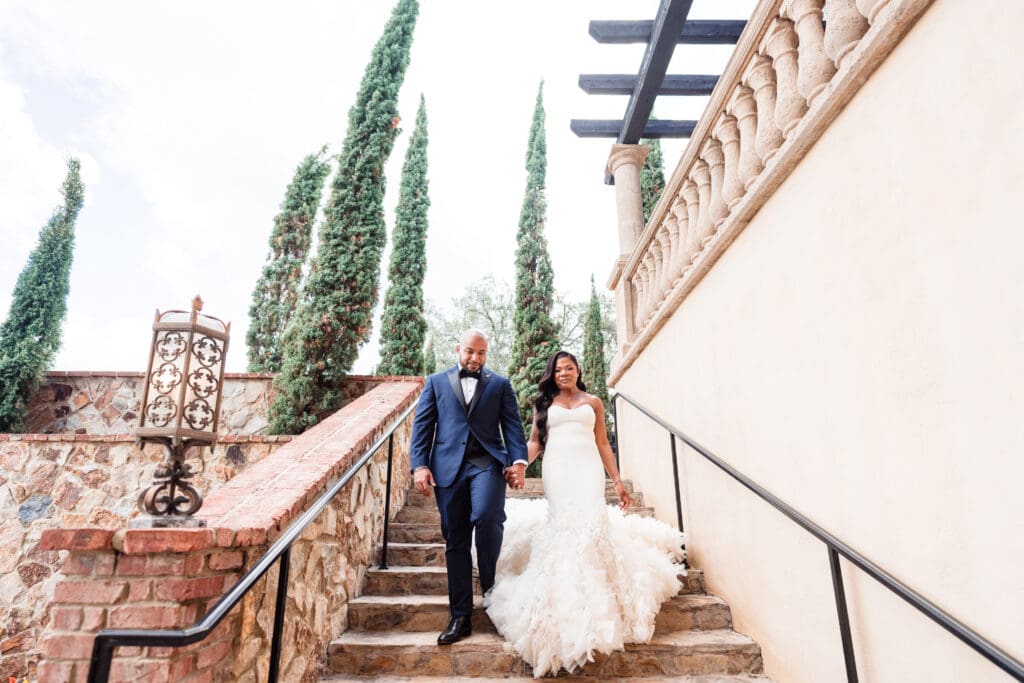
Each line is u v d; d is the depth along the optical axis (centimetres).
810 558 237
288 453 290
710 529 345
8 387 534
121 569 159
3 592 420
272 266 848
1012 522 141
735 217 306
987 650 138
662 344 449
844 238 217
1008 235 144
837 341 221
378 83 681
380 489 392
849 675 198
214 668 173
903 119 185
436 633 291
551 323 1023
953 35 164
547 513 306
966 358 158
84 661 151
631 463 537
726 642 277
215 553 175
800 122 243
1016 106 142
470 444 297
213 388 218
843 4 225
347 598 299
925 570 172
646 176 898
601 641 246
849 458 212
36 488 444
